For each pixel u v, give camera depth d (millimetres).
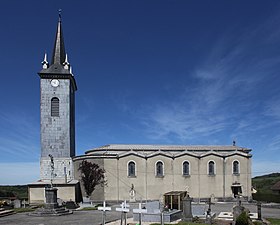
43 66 57844
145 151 59281
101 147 61250
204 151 60531
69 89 57750
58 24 61562
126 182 55750
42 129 56312
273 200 54500
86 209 42531
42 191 50688
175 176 57656
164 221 29469
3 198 54125
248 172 59750
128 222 28766
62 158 56000
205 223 28734
